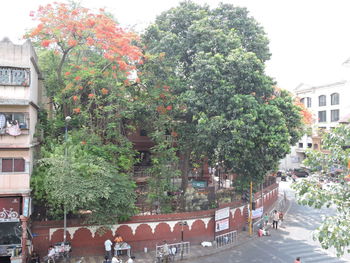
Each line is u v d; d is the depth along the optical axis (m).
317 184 12.58
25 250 18.42
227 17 27.20
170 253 20.89
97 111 23.25
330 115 52.62
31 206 19.56
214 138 22.31
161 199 23.88
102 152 21.81
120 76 23.64
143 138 34.22
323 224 10.71
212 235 24.38
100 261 20.09
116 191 19.91
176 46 24.91
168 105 24.67
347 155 12.16
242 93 23.38
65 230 19.08
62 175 18.56
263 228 26.95
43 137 22.95
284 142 22.16
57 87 23.84
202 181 31.80
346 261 20.48
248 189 26.78
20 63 18.78
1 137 18.47
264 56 27.50
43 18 21.88
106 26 22.34
